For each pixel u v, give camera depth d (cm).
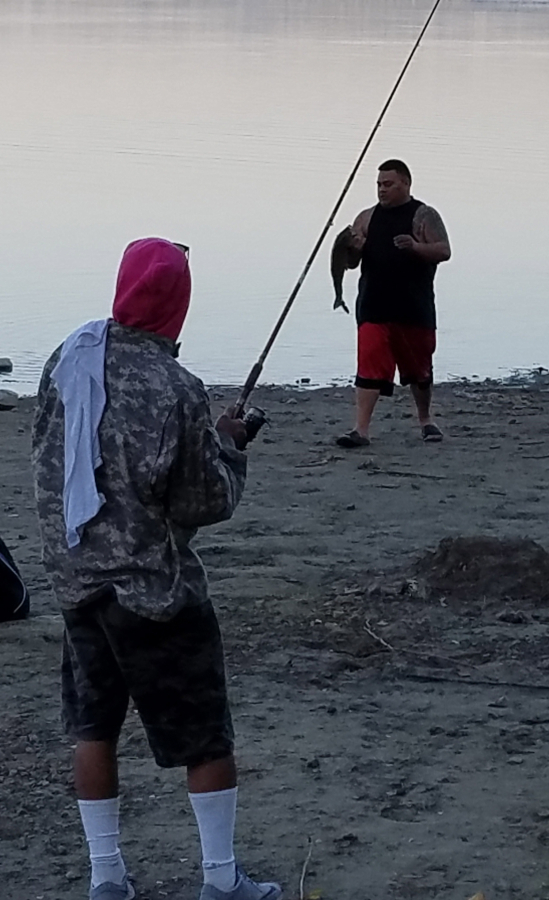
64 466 464
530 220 2522
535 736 631
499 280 2120
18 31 7288
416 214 1193
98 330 466
